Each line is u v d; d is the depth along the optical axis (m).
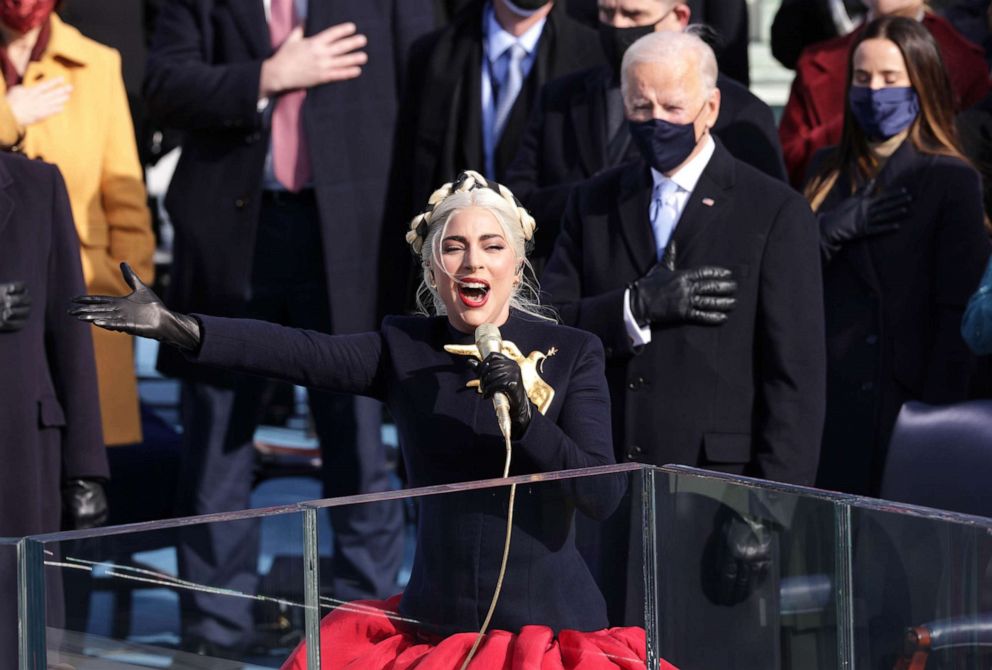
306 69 18.66
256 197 18.75
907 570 7.97
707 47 14.23
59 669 7.49
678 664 8.70
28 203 14.84
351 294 18.77
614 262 14.49
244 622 7.80
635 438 14.01
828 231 15.80
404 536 15.42
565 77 16.72
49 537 7.45
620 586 8.66
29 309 14.63
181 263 19.00
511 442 9.74
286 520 7.90
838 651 8.30
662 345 13.99
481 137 17.91
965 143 17.06
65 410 15.16
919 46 15.88
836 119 18.95
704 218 14.15
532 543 8.45
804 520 8.38
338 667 8.07
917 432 13.01
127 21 26.33
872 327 15.62
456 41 18.11
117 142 19.16
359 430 19.08
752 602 8.59
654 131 13.94
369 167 18.97
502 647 8.32
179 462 21.02
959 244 15.27
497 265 10.05
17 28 18.27
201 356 10.03
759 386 14.02
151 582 7.62
